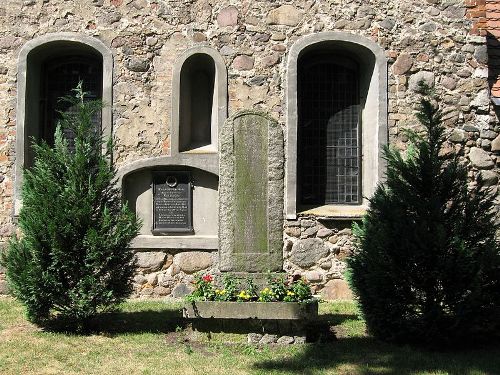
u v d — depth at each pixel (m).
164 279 9.46
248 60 9.63
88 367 5.82
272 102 9.61
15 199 9.41
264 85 9.61
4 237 9.40
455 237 6.29
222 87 9.56
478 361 6.07
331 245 9.55
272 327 6.61
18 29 9.60
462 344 6.72
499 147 9.73
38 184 7.04
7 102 9.54
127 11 9.65
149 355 6.21
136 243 9.45
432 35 9.78
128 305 8.78
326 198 10.20
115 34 9.62
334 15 9.73
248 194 7.02
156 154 9.53
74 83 10.21
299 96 10.22
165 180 9.64
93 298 6.95
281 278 6.85
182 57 9.59
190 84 10.05
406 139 9.59
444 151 9.62
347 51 10.17
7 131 9.52
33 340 6.71
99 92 10.16
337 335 7.09
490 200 6.70
